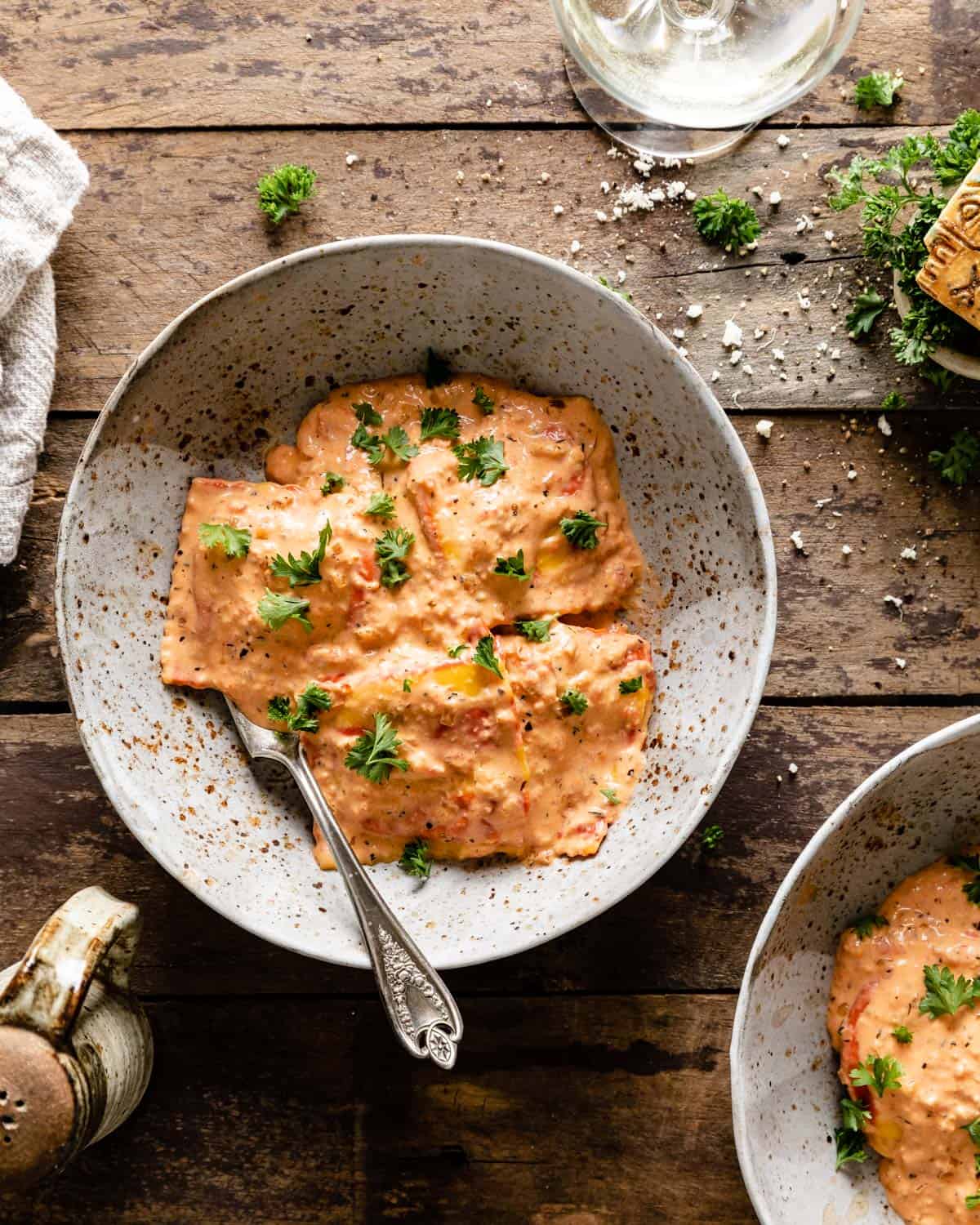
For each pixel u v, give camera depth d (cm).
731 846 71
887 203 68
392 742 65
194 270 71
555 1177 71
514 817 66
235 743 69
